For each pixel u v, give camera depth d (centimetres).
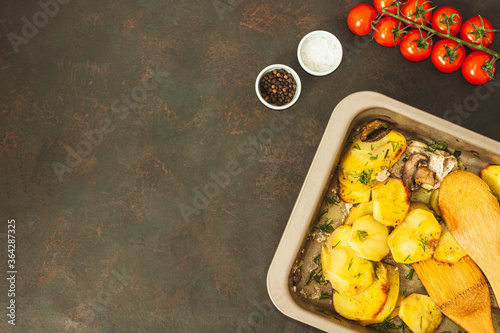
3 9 89
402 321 83
